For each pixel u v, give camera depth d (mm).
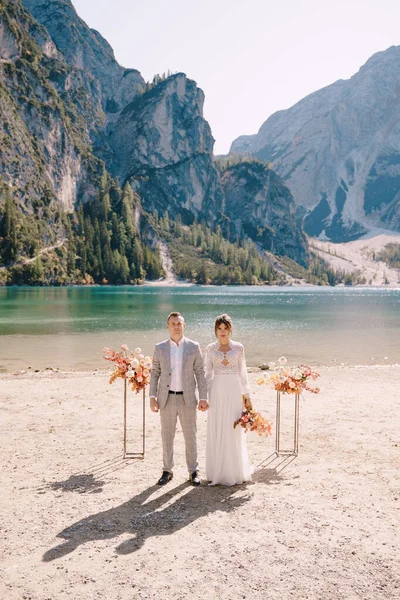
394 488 6883
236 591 4387
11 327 39031
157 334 33875
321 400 13172
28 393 13984
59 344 28219
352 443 9117
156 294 121562
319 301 96438
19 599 4270
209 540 5352
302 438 9484
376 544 5277
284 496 6613
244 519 5887
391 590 4418
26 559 4949
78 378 16672
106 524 5742
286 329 38562
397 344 28719
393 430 10039
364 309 69062
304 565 4840
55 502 6383
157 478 7316
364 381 16188
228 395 7078
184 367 7141
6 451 8578
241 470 7113
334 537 5430
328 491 6789
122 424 10500
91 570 4742
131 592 4375
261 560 4930
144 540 5352
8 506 6250
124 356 8391
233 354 7109
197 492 6773
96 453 8500
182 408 7133
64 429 10078
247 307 71812
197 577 4617
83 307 67688
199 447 9023
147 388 14633
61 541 5328
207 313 57000
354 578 4613
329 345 28156
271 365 8586
